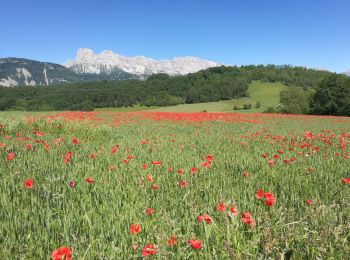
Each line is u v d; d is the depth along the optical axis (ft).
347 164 23.63
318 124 89.35
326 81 227.20
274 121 92.84
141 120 78.89
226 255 9.15
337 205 12.68
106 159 23.48
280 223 10.82
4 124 39.60
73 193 15.28
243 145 33.73
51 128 43.34
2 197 13.92
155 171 20.12
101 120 71.05
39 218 12.00
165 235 9.94
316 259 8.99
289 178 18.58
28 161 21.31
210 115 95.71
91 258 9.18
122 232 10.91
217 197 14.26
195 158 24.30
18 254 9.53
